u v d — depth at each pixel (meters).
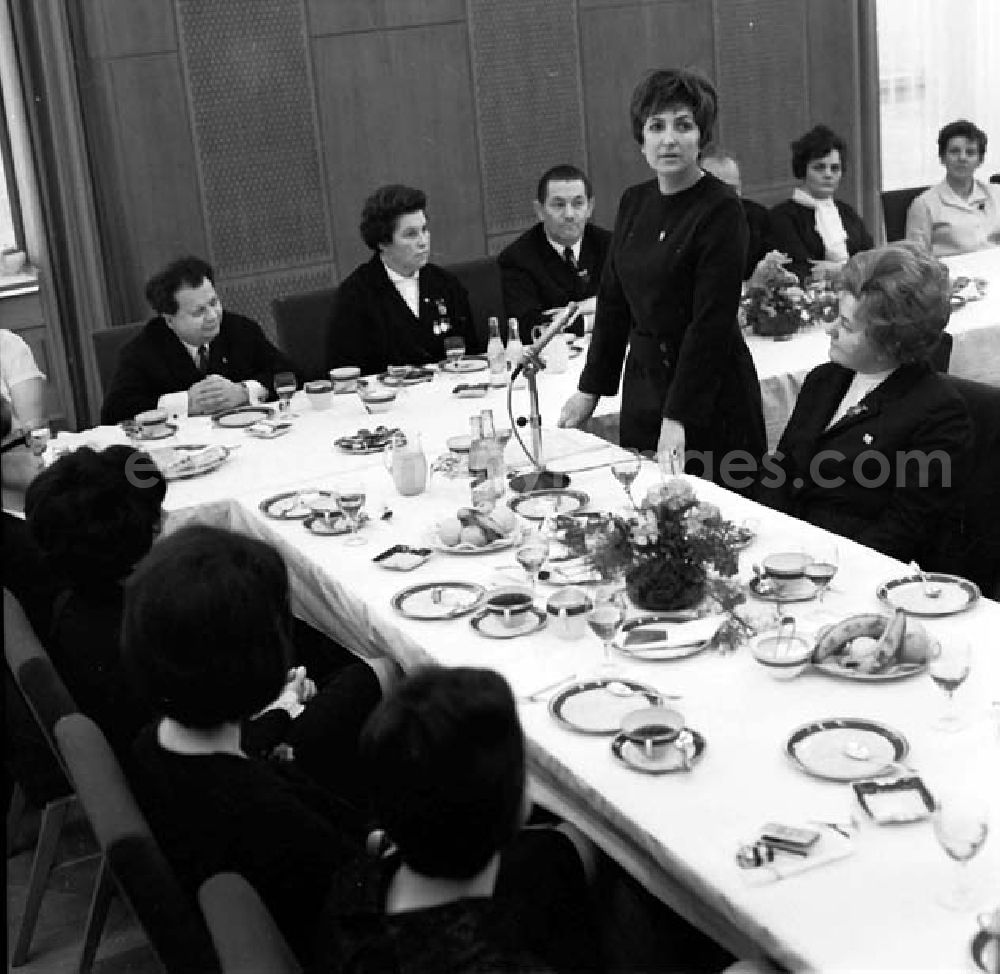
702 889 1.96
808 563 2.86
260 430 4.26
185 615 1.97
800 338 5.07
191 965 1.88
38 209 6.30
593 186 7.54
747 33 7.72
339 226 7.00
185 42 6.52
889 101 8.20
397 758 1.61
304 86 6.80
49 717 2.40
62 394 6.53
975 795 2.08
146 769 2.08
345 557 3.28
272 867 1.96
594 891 2.09
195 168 6.64
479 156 7.23
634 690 2.49
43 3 6.04
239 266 6.82
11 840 3.58
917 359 3.31
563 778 2.29
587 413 4.18
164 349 4.84
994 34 8.17
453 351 4.93
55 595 3.13
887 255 3.25
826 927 1.82
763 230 6.44
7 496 3.20
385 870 1.73
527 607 2.82
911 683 2.46
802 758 2.22
